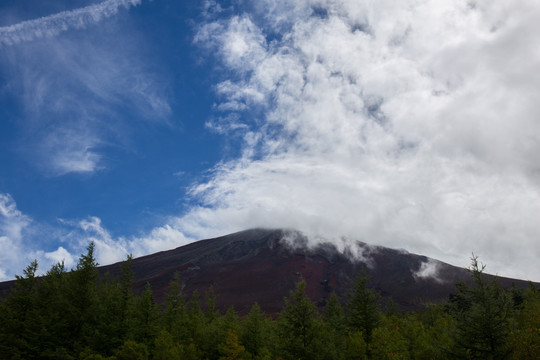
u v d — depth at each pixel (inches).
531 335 844.6
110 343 1413.6
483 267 948.0
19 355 1350.9
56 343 1419.8
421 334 1465.3
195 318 1775.3
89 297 1552.7
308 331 1328.7
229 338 1423.5
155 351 1349.7
